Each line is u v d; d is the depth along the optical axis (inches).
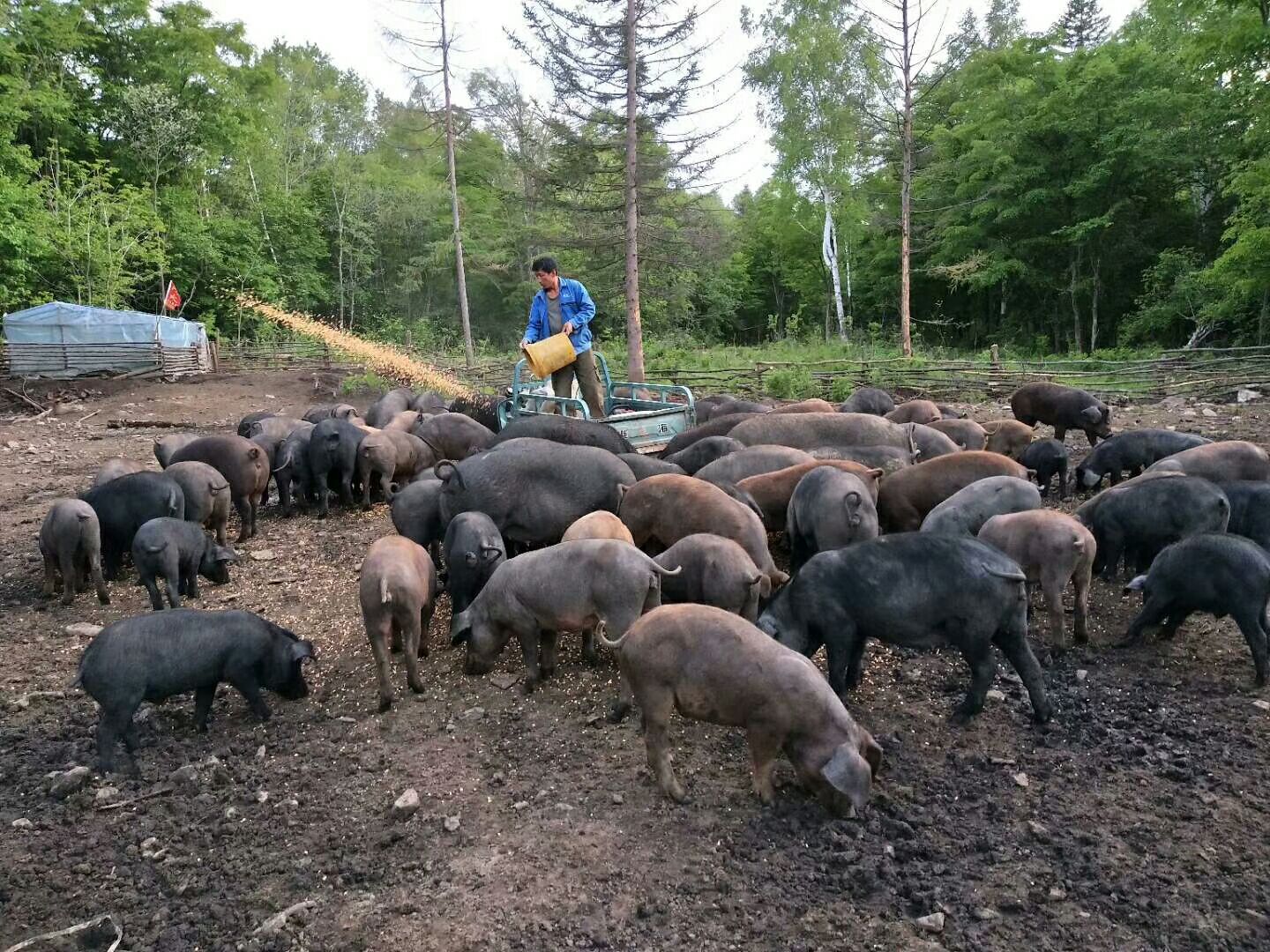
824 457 320.2
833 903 137.5
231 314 1408.7
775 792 165.6
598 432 324.8
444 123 1002.1
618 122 731.4
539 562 208.4
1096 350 1073.5
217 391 853.8
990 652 187.5
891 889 140.2
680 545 222.1
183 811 170.6
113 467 362.9
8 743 197.5
